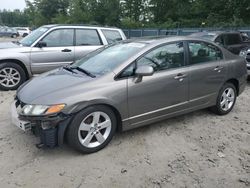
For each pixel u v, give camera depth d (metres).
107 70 4.34
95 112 4.05
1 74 7.62
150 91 4.47
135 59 4.41
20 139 4.55
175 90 4.76
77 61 5.34
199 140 4.62
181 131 4.92
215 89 5.38
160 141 4.54
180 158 4.05
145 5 45.47
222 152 4.25
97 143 4.16
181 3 39.00
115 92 4.15
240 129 5.07
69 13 50.31
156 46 4.64
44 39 7.99
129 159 4.00
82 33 8.48
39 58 7.89
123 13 46.12
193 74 4.96
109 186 3.43
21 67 7.79
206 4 34.19
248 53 8.71
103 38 8.73
